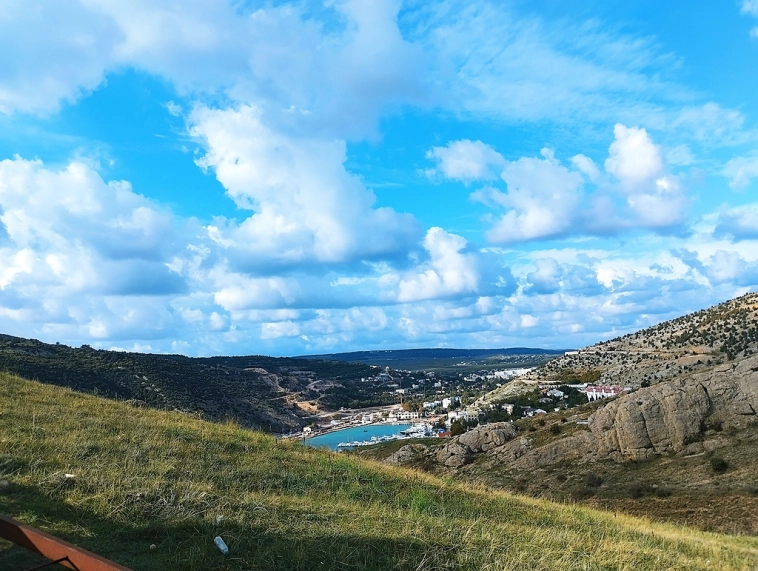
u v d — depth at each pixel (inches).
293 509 329.4
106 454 377.4
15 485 291.7
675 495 1333.7
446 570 272.1
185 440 469.4
